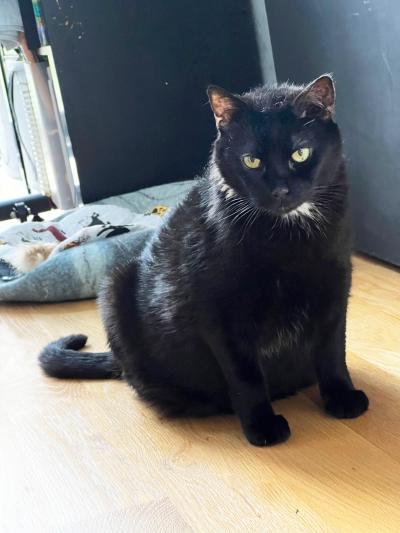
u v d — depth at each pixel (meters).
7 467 0.62
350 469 0.56
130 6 1.18
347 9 0.86
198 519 0.52
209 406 0.67
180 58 1.23
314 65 0.96
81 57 1.18
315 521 0.50
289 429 0.61
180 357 0.65
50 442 0.65
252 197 0.59
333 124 0.60
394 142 0.85
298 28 0.97
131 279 0.70
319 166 0.59
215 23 1.23
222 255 0.59
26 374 0.79
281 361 0.65
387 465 0.55
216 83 1.26
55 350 0.78
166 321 0.65
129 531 0.52
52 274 0.96
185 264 0.62
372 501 0.51
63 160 1.29
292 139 0.58
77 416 0.69
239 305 0.60
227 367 0.62
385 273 0.93
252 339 0.61
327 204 0.60
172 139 1.27
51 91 1.24
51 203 1.34
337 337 0.63
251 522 0.51
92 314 0.93
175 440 0.63
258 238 0.58
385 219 0.92
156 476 0.58
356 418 0.63
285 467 0.57
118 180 1.26
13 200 1.28
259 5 1.20
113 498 0.56
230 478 0.56
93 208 1.15
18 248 1.05
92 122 1.21
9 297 0.98
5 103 1.44
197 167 1.30
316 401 0.67
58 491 0.58
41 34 1.20
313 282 0.60
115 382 0.75
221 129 0.62
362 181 0.93
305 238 0.58
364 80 0.87
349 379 0.65
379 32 0.82
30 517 0.55
